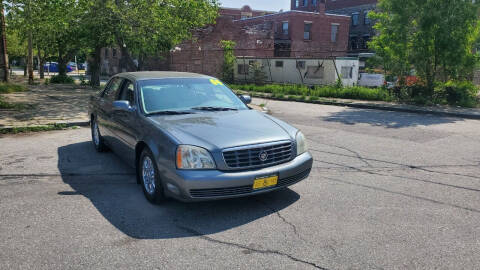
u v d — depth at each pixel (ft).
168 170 13.58
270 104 55.88
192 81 18.84
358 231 12.87
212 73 103.50
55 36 71.72
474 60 49.65
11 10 47.44
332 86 70.64
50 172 19.62
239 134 14.25
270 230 12.94
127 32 53.06
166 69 112.78
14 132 30.14
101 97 22.50
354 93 61.77
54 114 38.40
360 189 17.21
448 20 48.67
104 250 11.53
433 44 50.55
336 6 153.58
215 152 13.29
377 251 11.51
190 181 12.99
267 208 14.88
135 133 16.20
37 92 62.64
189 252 11.43
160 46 62.08
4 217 13.92
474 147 26.13
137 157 16.47
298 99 61.16
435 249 11.65
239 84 97.04
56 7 47.21
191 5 62.13
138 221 13.64
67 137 28.63
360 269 10.52
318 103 57.72
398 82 56.90
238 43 109.09
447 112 43.42
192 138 13.78
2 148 24.91
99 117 22.24
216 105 17.62
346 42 134.51
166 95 17.48
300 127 34.12
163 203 15.28
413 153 24.26
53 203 15.34
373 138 29.04
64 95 59.00
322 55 129.39
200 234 12.64
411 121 38.32
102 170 20.03
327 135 30.14
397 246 11.82
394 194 16.58
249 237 12.42
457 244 11.98
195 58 105.60
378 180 18.60
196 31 101.91
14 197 15.99
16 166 20.67
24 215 14.11
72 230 12.88
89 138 28.30
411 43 52.29
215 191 13.23
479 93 60.18
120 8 53.88
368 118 40.45
